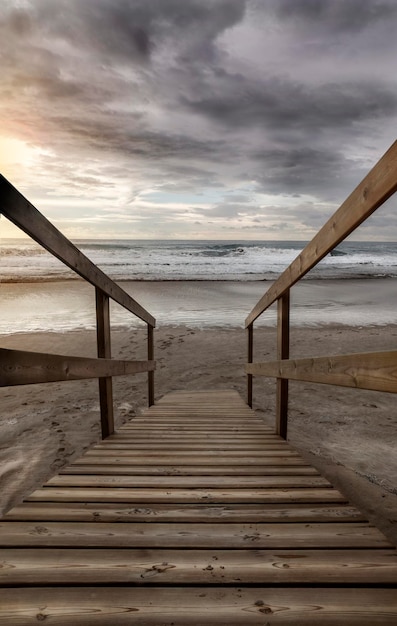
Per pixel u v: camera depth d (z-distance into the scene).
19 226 1.48
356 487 3.09
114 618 1.02
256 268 28.34
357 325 11.18
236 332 10.49
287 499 1.75
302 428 4.84
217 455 2.49
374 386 1.39
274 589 1.12
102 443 2.83
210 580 1.15
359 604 1.07
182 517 1.55
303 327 10.94
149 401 5.33
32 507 1.63
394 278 23.27
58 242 1.91
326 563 1.24
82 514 1.56
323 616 1.03
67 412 5.42
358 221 1.51
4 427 4.84
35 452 4.06
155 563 1.23
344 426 4.92
